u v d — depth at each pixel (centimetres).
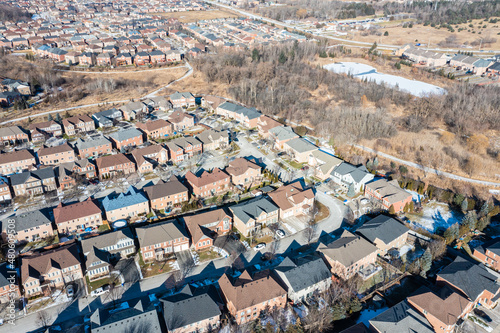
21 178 12656
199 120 18800
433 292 8800
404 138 16262
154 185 12412
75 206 11262
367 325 8381
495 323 8488
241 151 15888
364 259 9856
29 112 19188
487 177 13912
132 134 15900
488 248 10044
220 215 11150
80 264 9525
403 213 12275
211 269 9938
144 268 9919
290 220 11950
